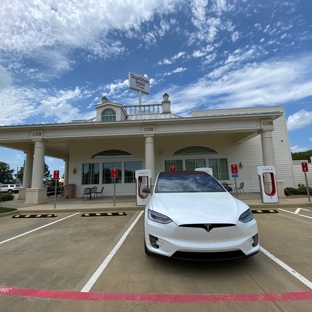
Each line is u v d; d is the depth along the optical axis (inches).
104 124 415.5
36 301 90.0
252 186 535.8
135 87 780.6
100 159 567.8
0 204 429.4
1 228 234.4
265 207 321.1
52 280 108.2
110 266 122.6
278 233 183.5
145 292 94.7
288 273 109.5
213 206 120.4
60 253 147.2
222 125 411.5
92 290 97.7
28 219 285.3
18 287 102.1
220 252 102.0
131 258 133.8
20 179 2330.2
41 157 431.2
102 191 540.1
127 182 556.1
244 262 123.0
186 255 104.3
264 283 100.0
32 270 120.6
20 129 429.1
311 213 276.4
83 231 208.1
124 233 195.9
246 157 547.5
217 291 94.0
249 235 108.7
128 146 566.3
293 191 460.4
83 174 564.4
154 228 113.7
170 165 555.8
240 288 96.0
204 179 172.9
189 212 113.0
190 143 559.5
